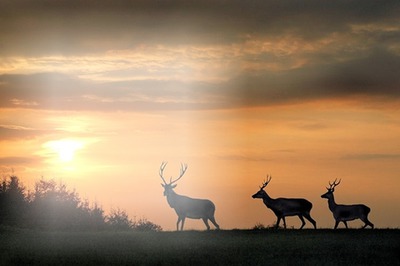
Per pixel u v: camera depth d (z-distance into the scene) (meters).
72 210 53.72
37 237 39.16
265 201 47.72
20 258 29.62
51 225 52.19
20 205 53.19
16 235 40.84
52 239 37.59
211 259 29.05
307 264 27.83
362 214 47.25
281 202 47.66
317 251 31.56
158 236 39.44
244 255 30.22
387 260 29.12
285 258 29.45
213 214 46.12
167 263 28.02
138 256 30.00
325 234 40.38
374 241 35.53
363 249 32.16
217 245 33.84
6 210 52.38
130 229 52.75
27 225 51.62
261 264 27.80
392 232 42.19
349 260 29.02
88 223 52.94
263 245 33.69
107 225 53.28
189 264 27.78
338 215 47.69
